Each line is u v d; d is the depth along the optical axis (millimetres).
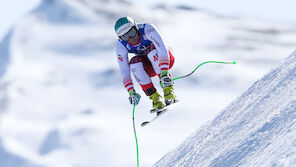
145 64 8672
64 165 99062
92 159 99625
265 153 4289
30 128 145750
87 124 125188
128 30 8102
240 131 5754
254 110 6082
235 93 163375
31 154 118188
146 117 96375
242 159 4770
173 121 122250
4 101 179625
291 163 3566
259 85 7109
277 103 5535
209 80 178625
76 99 185375
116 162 97625
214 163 5402
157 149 103250
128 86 8656
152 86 8648
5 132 141625
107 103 170250
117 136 113375
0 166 115812
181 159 7422
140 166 94312
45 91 197125
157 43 8219
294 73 6188
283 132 4449
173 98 8414
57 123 136875
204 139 7121
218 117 7578
